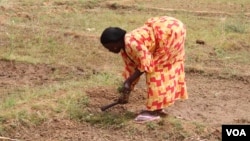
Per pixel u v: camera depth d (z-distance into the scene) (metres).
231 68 16.67
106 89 13.56
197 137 11.34
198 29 21.03
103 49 17.84
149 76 11.44
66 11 23.34
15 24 20.16
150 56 11.12
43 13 22.64
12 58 16.17
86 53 17.33
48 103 12.45
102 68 15.88
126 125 11.64
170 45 11.25
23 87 13.99
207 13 24.03
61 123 11.85
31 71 15.41
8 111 12.00
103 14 23.12
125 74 11.80
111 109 12.42
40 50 17.44
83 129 11.69
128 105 12.67
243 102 13.73
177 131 11.45
